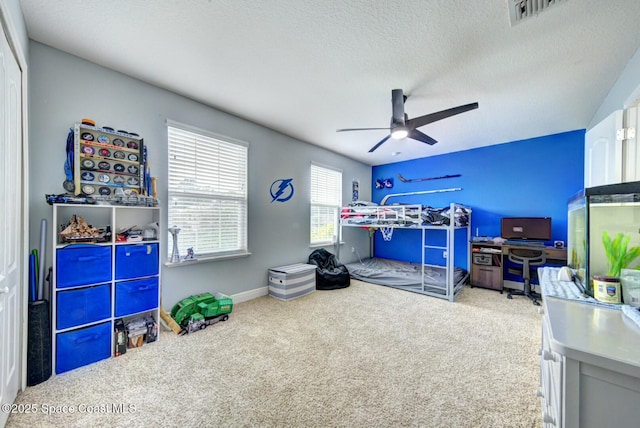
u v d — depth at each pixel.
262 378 1.88
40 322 1.80
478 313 3.20
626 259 1.17
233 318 2.97
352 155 5.48
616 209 1.19
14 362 1.60
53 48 2.09
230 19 1.76
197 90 2.77
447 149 4.96
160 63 2.29
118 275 2.19
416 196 5.64
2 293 1.35
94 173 2.28
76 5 1.64
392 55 2.12
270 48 2.06
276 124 3.73
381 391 1.76
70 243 2.01
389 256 6.01
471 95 2.78
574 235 1.67
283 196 4.18
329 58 2.18
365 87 2.65
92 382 1.82
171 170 2.86
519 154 4.40
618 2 1.54
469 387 1.80
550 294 1.29
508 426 1.47
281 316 3.04
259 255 3.80
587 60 2.14
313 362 2.10
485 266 4.31
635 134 1.83
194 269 3.04
